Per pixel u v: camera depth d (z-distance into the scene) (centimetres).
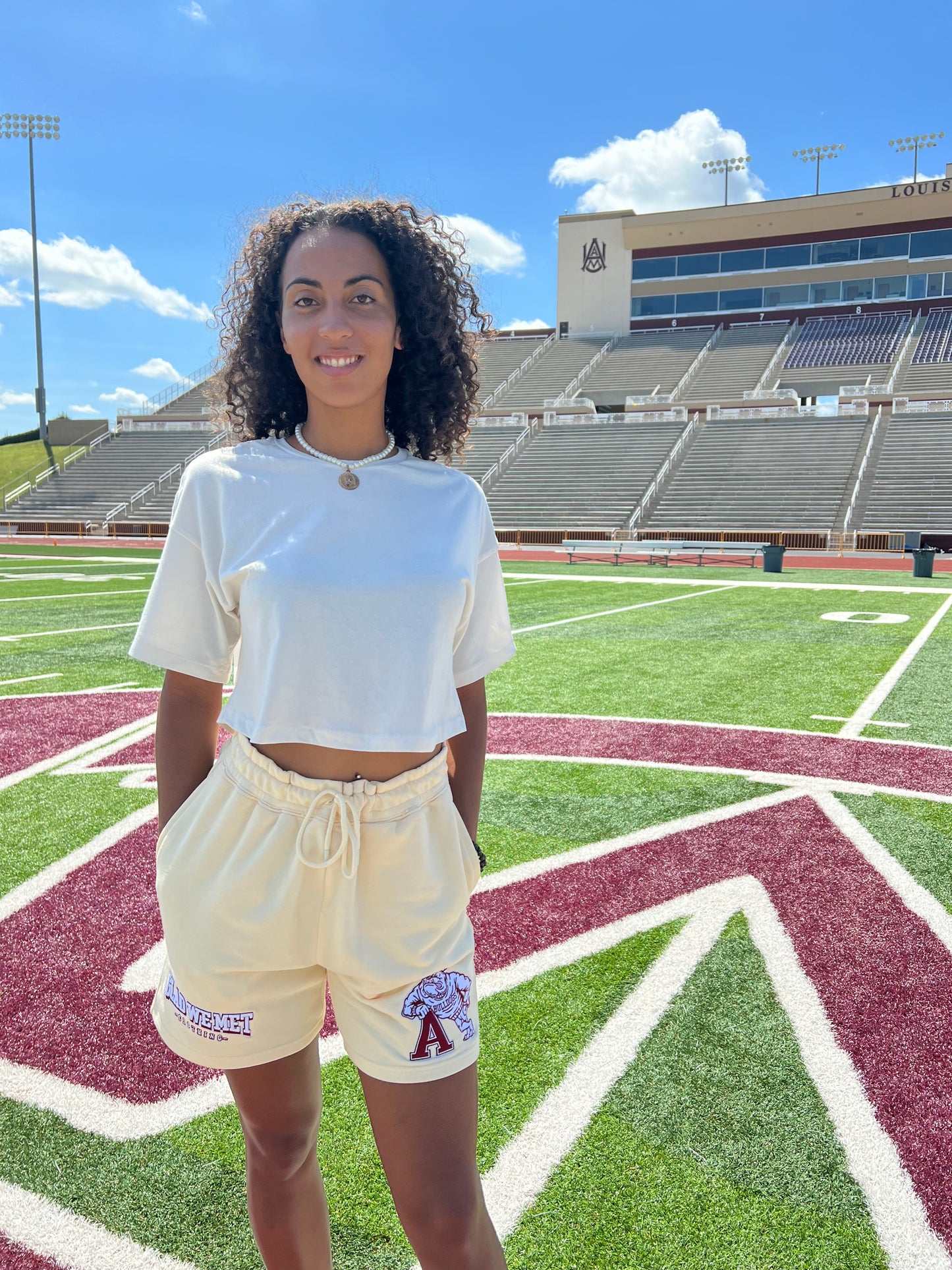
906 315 4262
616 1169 207
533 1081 240
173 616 141
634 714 671
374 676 130
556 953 312
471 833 156
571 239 4838
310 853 130
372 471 140
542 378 4547
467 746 158
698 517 3153
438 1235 128
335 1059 252
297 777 130
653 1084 239
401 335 164
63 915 340
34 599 1370
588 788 493
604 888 365
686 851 404
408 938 132
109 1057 251
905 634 1049
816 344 4241
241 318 168
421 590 132
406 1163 129
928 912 344
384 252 152
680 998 282
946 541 2767
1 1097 233
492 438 3972
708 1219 192
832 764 539
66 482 4012
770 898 356
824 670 837
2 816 444
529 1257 182
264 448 142
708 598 1465
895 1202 197
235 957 133
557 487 3522
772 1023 269
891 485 3072
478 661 156
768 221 4378
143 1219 192
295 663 129
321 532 133
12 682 775
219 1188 202
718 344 4503
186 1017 138
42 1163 209
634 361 4506
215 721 150
